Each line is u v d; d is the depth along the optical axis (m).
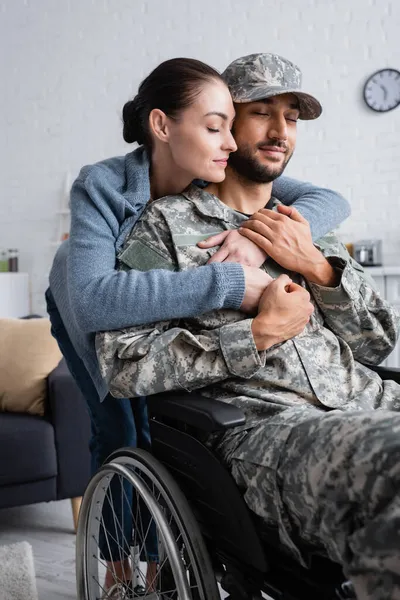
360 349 1.55
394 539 0.84
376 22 4.20
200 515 1.29
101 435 1.83
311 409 1.21
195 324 1.42
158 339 1.32
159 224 1.49
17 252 4.98
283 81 1.53
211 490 1.23
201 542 1.19
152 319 1.33
